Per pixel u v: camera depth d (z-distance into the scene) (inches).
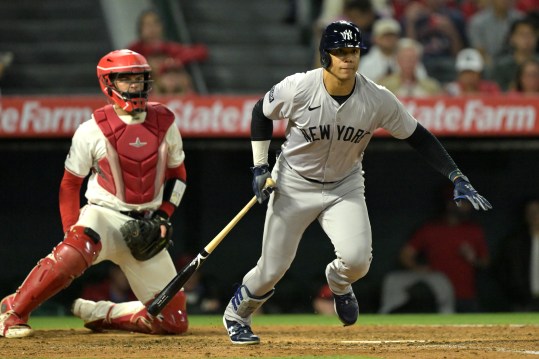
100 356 802.8
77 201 1032.2
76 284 1696.6
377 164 1809.8
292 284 1727.4
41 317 1505.9
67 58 2091.5
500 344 890.7
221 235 906.1
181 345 902.4
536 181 1808.6
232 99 1565.0
